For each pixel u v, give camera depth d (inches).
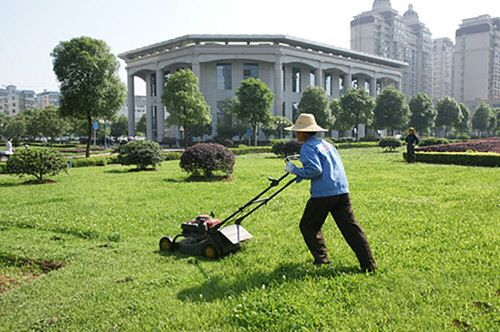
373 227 228.5
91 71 885.2
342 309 124.6
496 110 2876.5
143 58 2154.3
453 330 108.8
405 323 114.6
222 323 121.1
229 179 498.3
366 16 3508.9
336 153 162.4
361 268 156.1
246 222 252.1
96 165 802.8
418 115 2017.7
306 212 162.9
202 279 158.6
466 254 171.9
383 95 1845.5
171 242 198.7
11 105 5152.6
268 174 547.5
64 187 447.8
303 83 2196.1
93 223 262.4
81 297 145.6
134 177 542.3
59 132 1923.0
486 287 136.9
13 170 499.5
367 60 2527.1
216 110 1994.3
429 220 240.7
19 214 297.7
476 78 4069.9
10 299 147.5
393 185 407.8
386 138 1166.3
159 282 156.0
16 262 192.9
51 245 217.2
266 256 182.4
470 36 4074.8
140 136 2866.6
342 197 157.3
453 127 2541.8
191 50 1887.3
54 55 896.9
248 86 1470.2
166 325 121.5
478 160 632.4
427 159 696.4
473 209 268.8
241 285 148.4
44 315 133.2
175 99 1412.4
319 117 1654.8
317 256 164.7
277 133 1859.0
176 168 690.8
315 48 2156.7
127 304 137.3
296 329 113.2
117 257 192.4
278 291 138.3
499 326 110.6
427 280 145.4
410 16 4197.8
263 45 1908.2
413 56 4042.8
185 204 321.4
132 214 287.6
